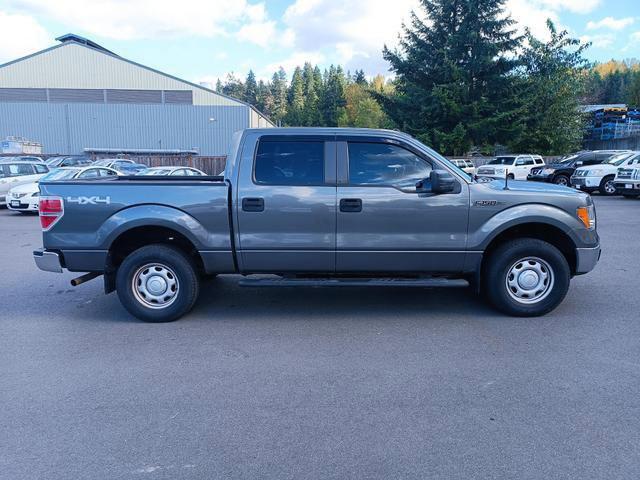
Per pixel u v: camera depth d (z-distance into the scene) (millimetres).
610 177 20297
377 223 5008
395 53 37000
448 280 5207
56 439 3041
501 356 4254
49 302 6055
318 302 5938
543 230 5426
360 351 4398
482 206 5020
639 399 3488
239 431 3121
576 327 4969
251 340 4695
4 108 38594
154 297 5211
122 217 4996
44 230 5070
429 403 3451
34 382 3822
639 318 5234
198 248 5051
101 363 4180
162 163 34156
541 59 38531
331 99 90688
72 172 15391
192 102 41469
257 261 5105
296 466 2766
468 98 35125
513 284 5219
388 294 6258
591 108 49156
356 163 5066
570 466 2740
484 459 2811
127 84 40938
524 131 36188
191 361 4211
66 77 40625
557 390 3625
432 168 5102
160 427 3172
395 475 2680
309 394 3604
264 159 5059
